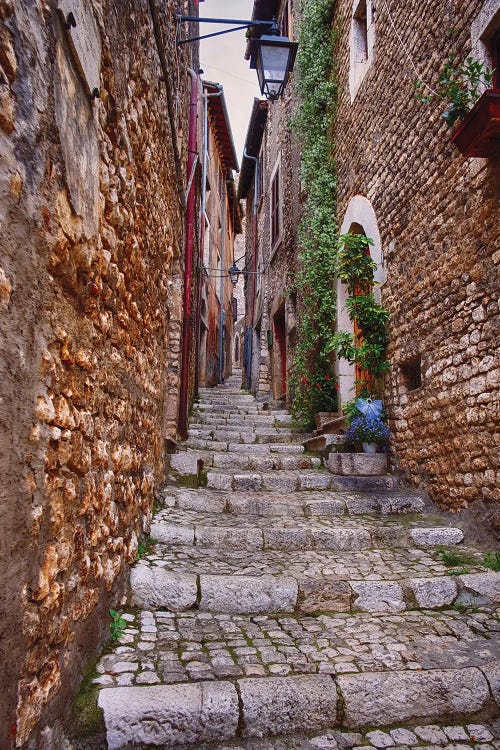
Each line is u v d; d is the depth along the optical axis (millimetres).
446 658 2500
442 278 4234
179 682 2217
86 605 2176
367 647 2598
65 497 1840
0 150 1301
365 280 5711
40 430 1600
